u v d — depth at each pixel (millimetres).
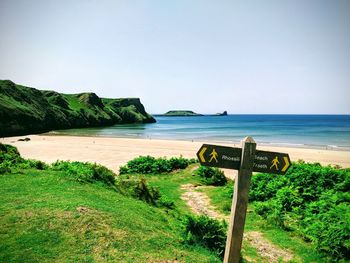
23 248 5914
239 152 4730
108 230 6816
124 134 78188
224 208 12594
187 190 16219
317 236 8555
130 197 11398
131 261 5816
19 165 13211
